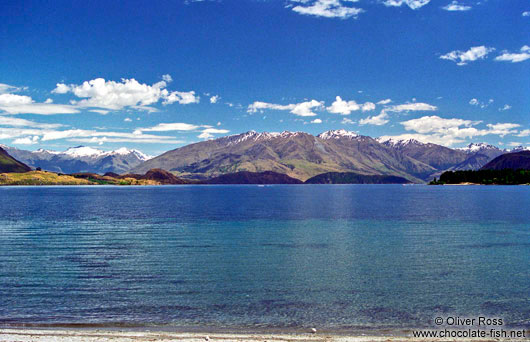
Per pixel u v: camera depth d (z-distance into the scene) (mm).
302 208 134875
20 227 77938
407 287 33250
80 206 146500
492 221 86312
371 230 71750
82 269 40156
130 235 65938
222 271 39219
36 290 32406
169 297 30500
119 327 24281
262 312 27156
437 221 87250
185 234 66938
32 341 21094
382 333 23438
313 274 37906
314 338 21766
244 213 112938
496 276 36750
